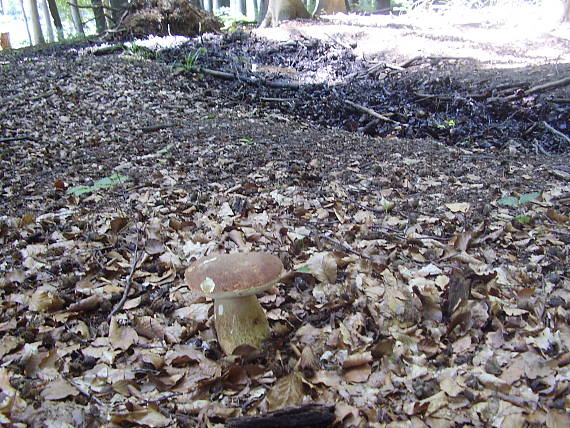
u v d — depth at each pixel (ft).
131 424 2.28
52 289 3.34
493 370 2.55
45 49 13.99
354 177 5.57
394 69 12.01
